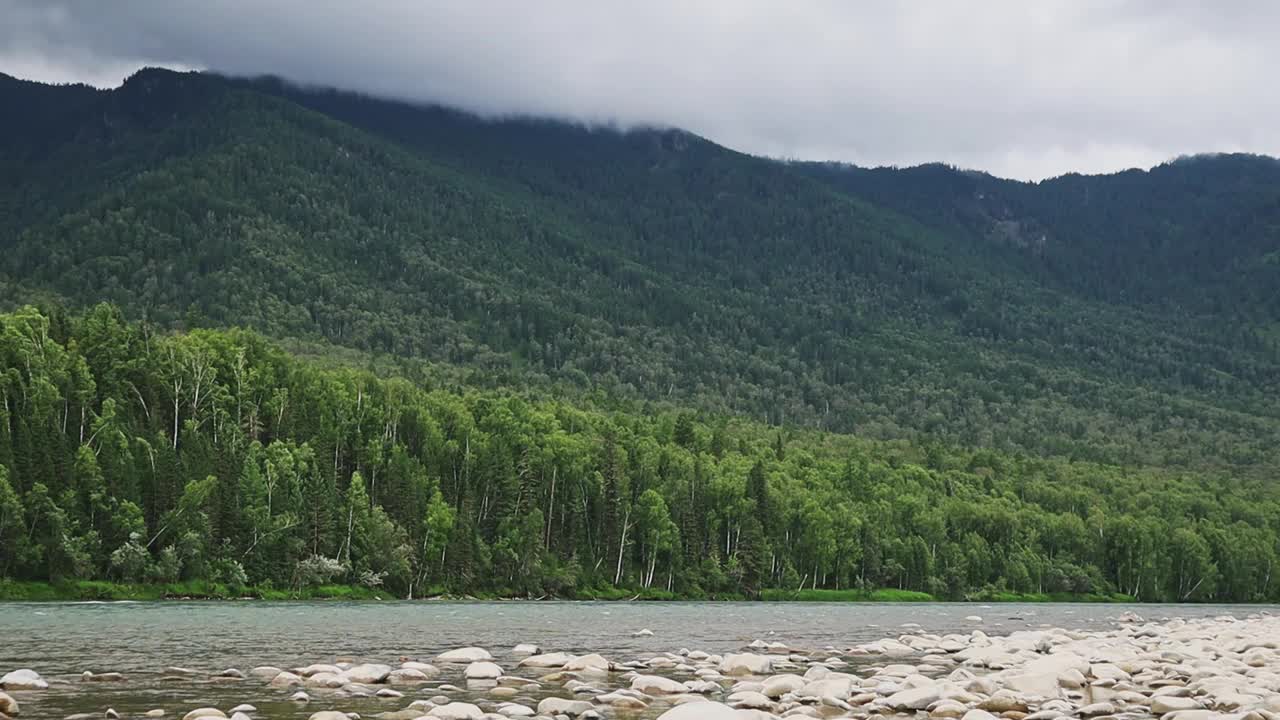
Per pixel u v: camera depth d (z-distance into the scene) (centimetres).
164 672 4672
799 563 17525
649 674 4956
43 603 9756
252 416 14250
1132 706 4216
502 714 3697
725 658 5303
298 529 12612
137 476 11844
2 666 4869
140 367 14038
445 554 13488
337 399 15225
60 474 11406
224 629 7094
